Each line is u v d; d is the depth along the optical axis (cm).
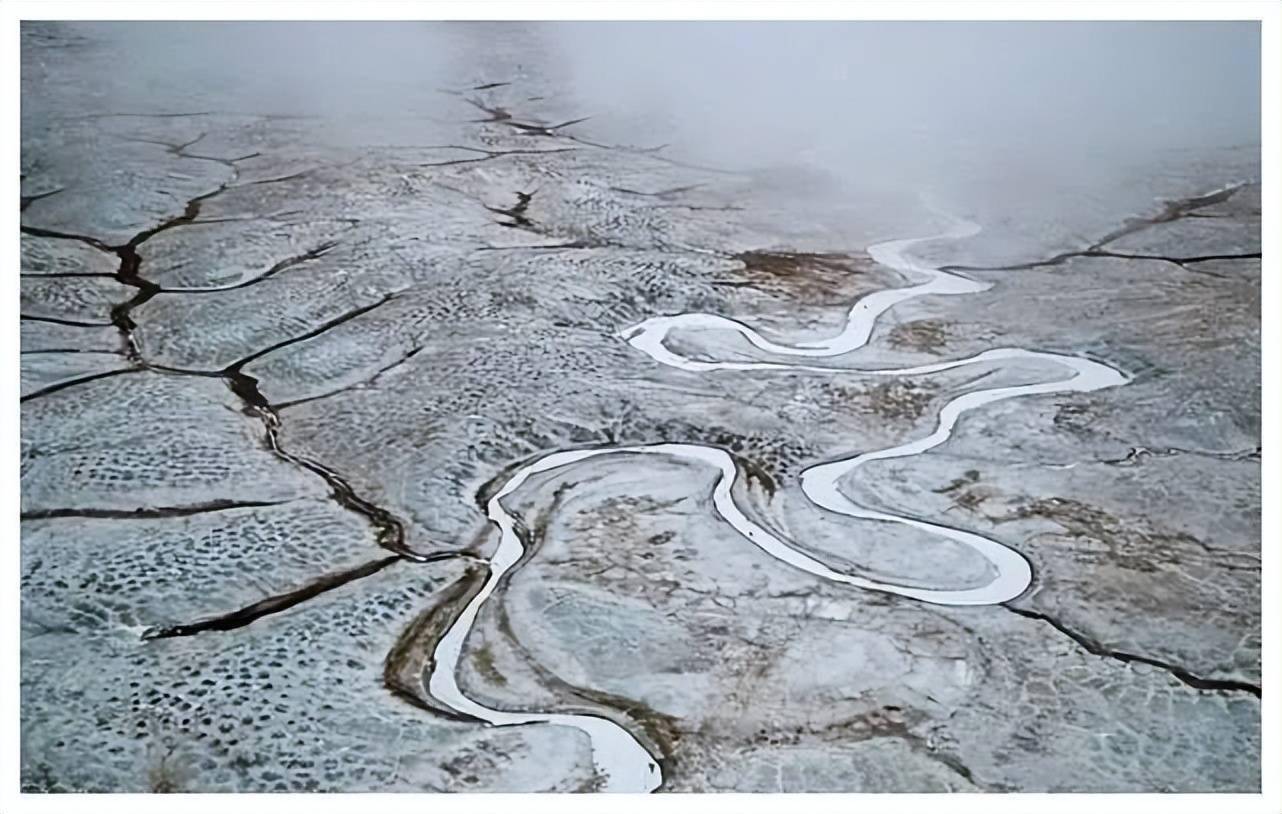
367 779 14838
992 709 15825
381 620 17100
